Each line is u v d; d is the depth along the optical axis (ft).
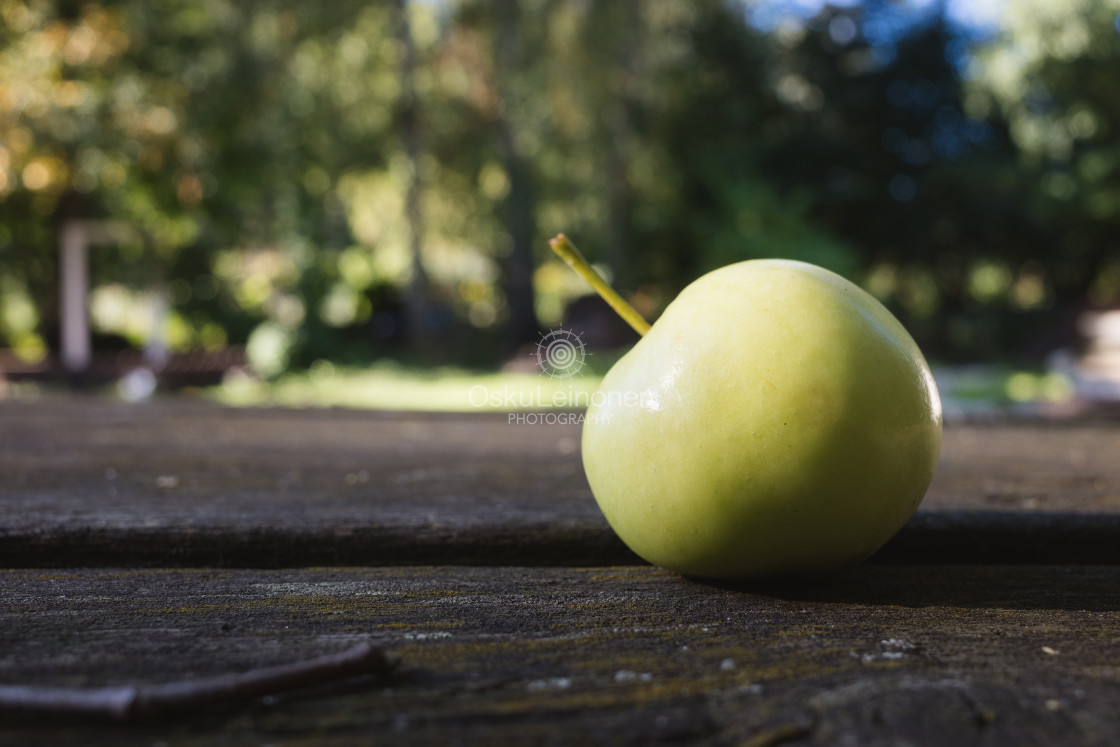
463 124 13.06
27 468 1.09
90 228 8.89
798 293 0.79
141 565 0.81
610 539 0.84
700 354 0.78
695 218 12.45
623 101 12.03
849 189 13.08
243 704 0.59
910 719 0.57
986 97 13.51
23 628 0.67
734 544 0.77
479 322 17.12
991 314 13.43
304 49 11.14
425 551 0.83
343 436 1.39
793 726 0.57
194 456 1.18
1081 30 11.64
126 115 8.21
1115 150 12.66
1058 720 0.57
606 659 0.64
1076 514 0.85
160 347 9.66
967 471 1.09
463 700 0.59
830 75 13.66
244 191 9.52
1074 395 6.91
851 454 0.75
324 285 11.75
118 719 0.56
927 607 0.73
